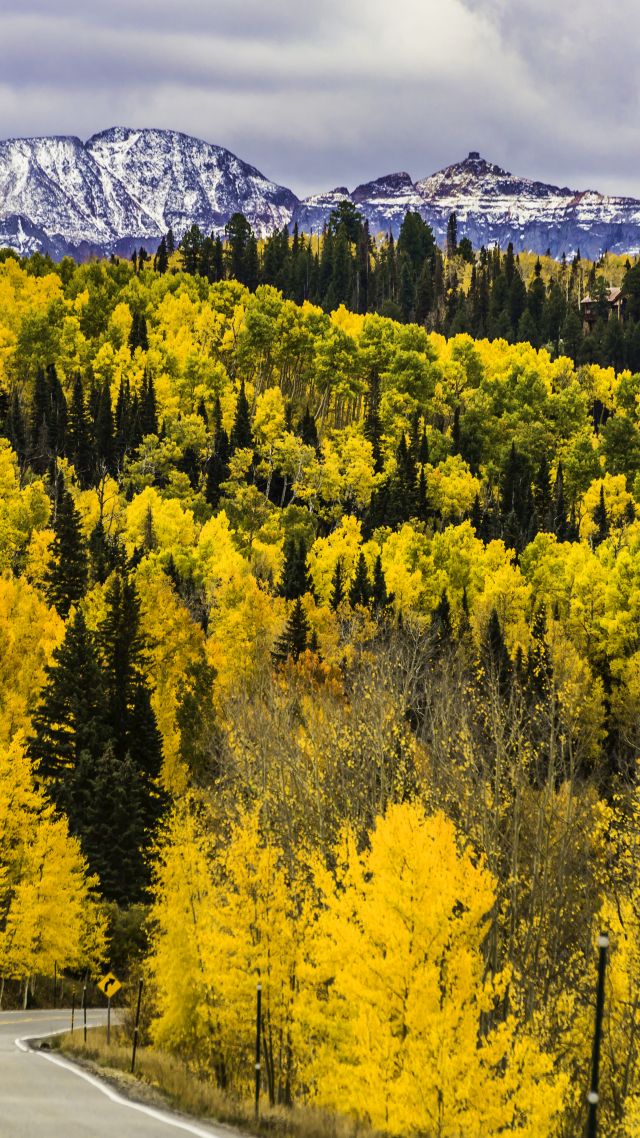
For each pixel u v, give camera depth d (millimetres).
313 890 32812
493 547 122312
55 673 63938
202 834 40219
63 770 61844
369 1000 26625
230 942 29781
